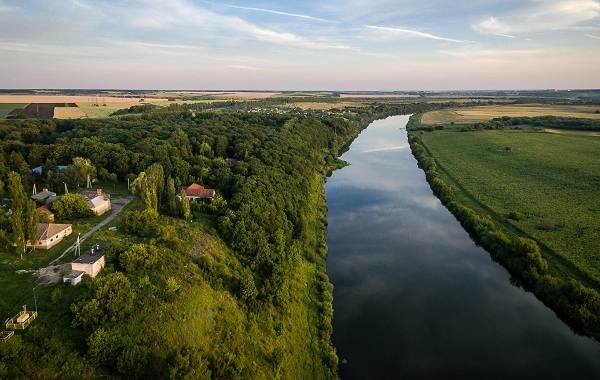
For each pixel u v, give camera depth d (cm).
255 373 5128
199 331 5225
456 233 10556
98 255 5809
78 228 7119
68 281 5319
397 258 9175
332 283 8081
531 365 6009
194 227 7462
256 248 7362
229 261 6906
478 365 5997
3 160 10238
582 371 5906
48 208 7662
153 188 7881
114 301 4862
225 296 6078
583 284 7462
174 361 4547
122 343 4572
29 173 10069
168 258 6144
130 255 5728
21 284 5322
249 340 5591
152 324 4925
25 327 4559
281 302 6556
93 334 4484
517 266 8362
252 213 8244
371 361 6019
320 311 6988
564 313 6994
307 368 5719
